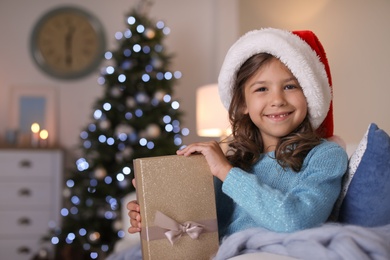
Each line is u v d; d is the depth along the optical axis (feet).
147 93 12.59
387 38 12.51
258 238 3.36
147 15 14.17
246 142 4.32
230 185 3.68
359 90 12.50
